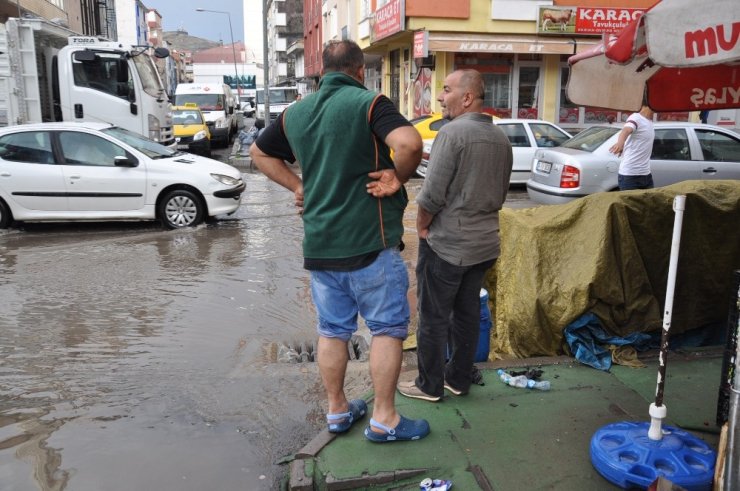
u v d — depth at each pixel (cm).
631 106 361
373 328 318
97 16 3378
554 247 443
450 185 337
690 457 295
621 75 356
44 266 746
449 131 334
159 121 1283
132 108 1229
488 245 347
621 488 293
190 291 655
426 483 298
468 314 364
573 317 425
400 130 283
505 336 465
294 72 6269
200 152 2238
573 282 427
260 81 9319
